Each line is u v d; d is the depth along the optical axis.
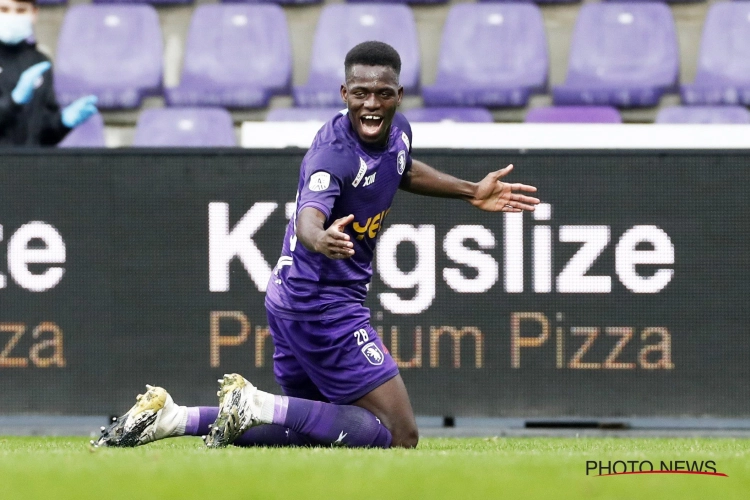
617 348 23.22
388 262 23.19
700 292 23.16
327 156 16.77
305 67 42.94
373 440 17.47
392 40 41.03
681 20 42.41
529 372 23.20
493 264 23.17
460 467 13.22
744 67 40.28
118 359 23.45
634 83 40.22
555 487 12.03
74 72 41.03
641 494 11.84
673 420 23.78
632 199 23.12
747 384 23.14
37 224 23.42
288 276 17.77
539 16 41.59
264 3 42.69
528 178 23.12
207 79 41.06
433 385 23.23
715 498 11.72
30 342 23.45
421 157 23.09
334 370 17.77
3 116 31.45
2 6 32.59
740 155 23.05
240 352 23.36
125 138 39.69
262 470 12.80
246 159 23.36
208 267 23.41
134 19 41.84
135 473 12.60
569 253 23.14
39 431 25.08
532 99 40.44
